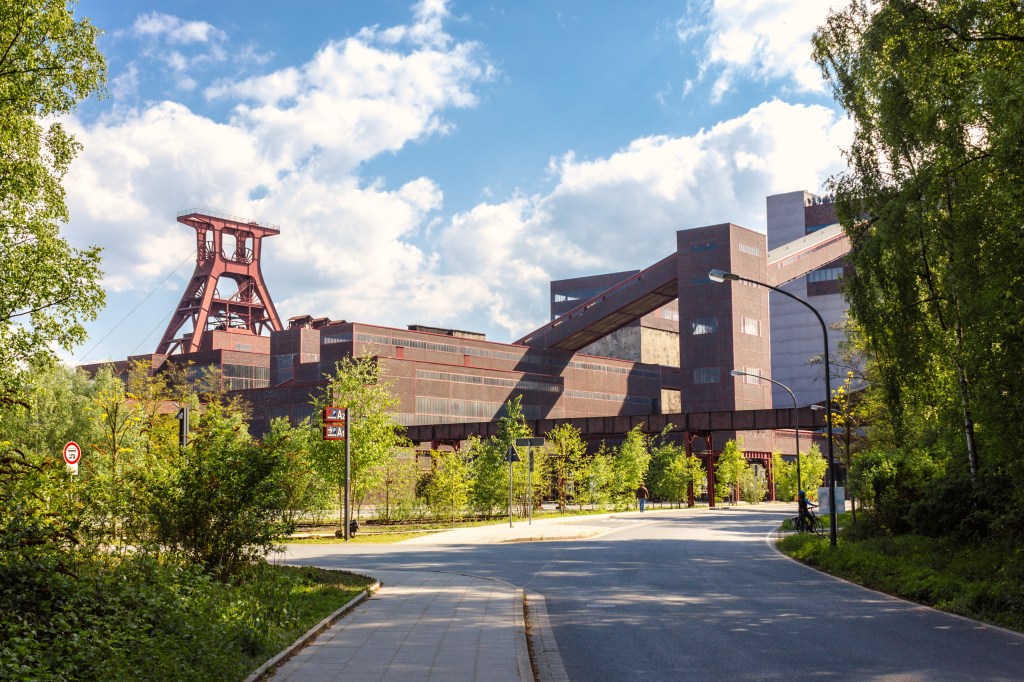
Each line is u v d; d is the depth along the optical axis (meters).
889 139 24.94
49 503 10.05
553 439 63.84
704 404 109.38
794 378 156.88
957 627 12.53
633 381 134.25
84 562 10.18
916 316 23.83
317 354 122.56
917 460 27.66
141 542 12.77
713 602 15.44
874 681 8.95
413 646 10.33
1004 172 16.47
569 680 9.07
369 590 15.57
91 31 22.56
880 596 16.25
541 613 14.05
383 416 35.88
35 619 8.05
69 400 50.03
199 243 163.62
